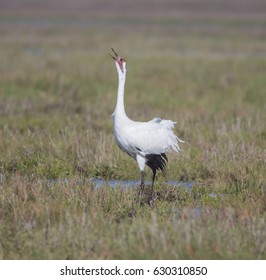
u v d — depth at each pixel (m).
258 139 24.03
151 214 15.41
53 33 79.31
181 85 39.94
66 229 14.09
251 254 13.23
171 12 124.00
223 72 45.72
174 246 13.35
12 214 15.23
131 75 43.56
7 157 21.30
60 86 37.25
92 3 135.38
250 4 134.50
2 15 110.44
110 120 28.64
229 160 20.78
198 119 28.94
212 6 132.00
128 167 20.83
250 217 14.98
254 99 36.03
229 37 76.44
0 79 39.16
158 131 18.50
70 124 26.70
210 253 13.18
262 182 18.56
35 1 136.38
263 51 62.72
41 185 17.58
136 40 70.88
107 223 14.72
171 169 20.61
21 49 61.47
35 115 29.12
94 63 49.62
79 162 20.83
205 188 18.72
